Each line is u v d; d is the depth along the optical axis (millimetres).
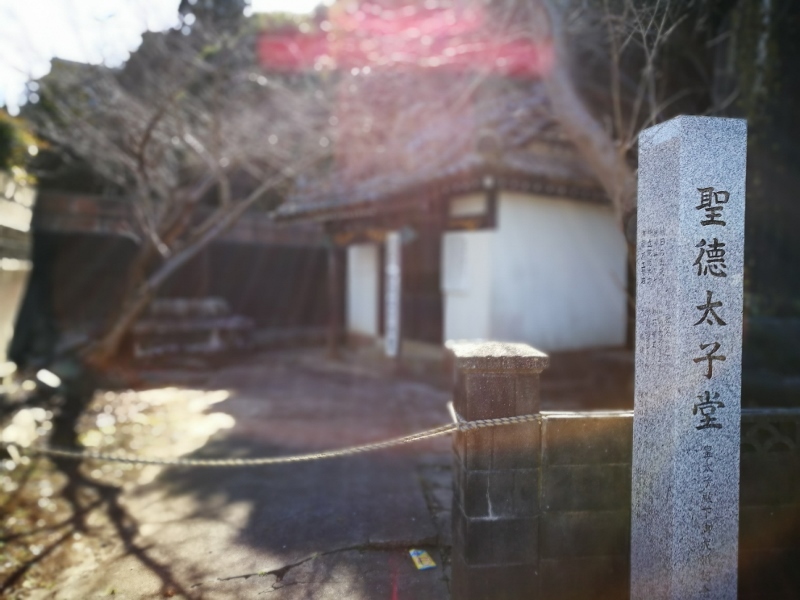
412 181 9031
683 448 2637
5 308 9844
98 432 7594
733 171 2652
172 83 10258
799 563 3295
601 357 8750
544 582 3154
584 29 6500
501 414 3098
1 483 5852
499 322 8961
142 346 12133
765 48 6098
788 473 3287
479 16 8781
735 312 2674
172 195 11094
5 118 9109
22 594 3908
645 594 2875
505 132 8891
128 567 3951
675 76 6637
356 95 11773
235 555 4023
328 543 4129
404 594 3480
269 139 11953
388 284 10500
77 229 12633
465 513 3096
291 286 16922
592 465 3166
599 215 10102
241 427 7496
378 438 6879
